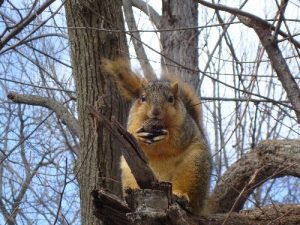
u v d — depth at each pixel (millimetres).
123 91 1584
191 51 1864
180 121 1492
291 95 1334
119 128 1288
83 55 1631
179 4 1883
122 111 1621
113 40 1629
